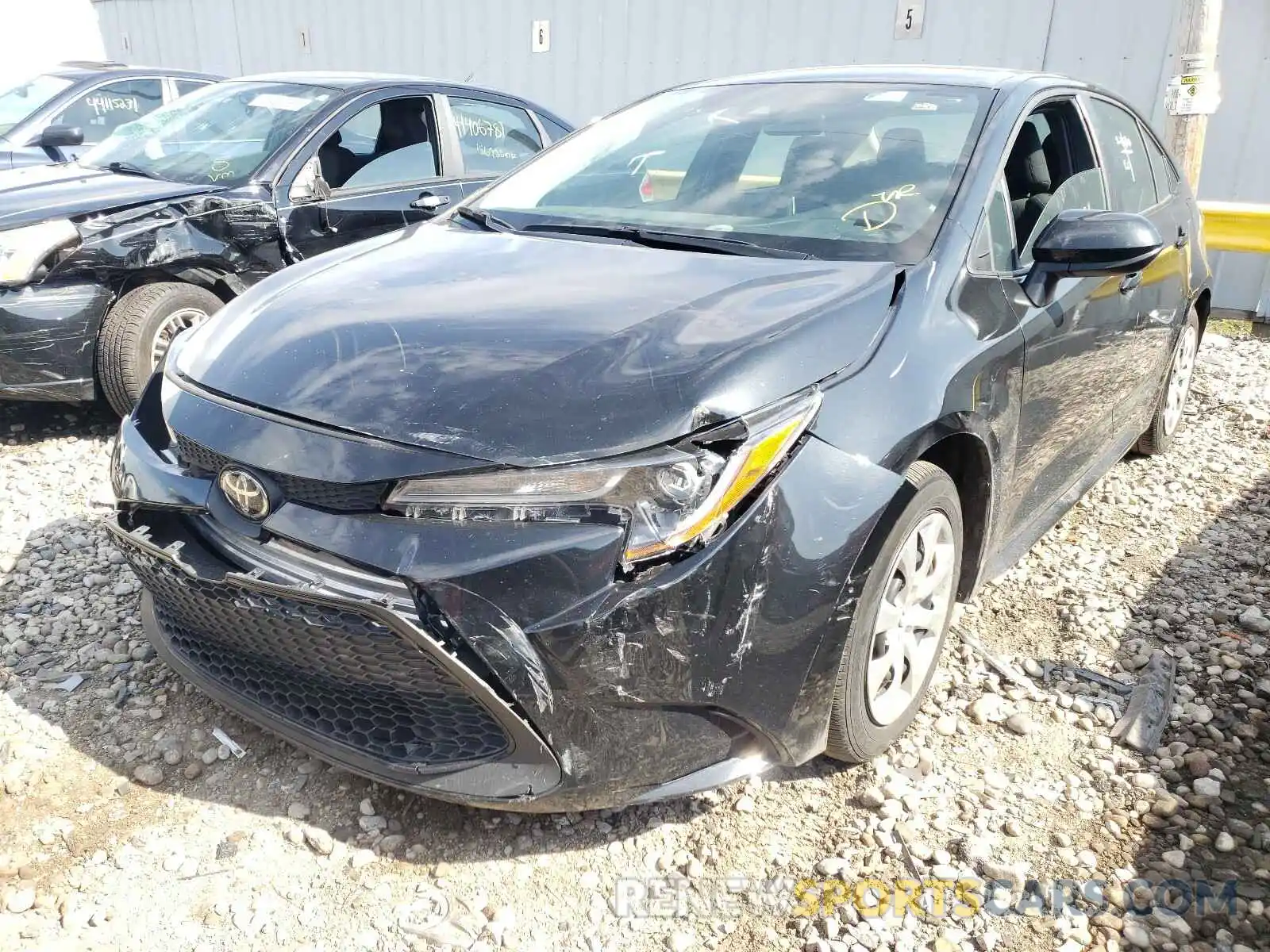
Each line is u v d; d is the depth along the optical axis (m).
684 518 1.83
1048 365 2.74
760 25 8.04
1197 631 3.03
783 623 1.93
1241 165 6.93
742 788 2.33
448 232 2.99
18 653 2.77
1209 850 2.18
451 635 1.81
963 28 7.32
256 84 5.37
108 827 2.16
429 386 1.97
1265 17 6.61
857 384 2.10
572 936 1.93
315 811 2.23
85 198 4.24
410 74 10.12
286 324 2.31
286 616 1.93
